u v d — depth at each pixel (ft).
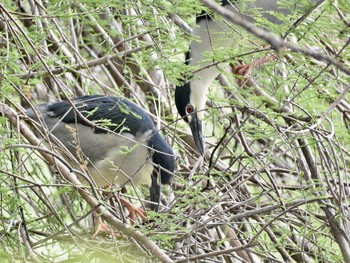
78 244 27.37
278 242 30.19
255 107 32.22
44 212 30.17
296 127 33.42
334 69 34.86
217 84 39.09
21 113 28.60
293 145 32.50
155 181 35.94
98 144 35.40
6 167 27.63
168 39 30.12
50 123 35.50
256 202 32.09
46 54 33.12
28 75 29.50
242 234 31.19
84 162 26.91
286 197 32.63
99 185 37.37
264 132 30.91
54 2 29.50
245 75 34.96
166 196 36.52
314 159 32.60
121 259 26.58
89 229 32.24
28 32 32.65
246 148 33.65
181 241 30.37
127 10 35.86
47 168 39.73
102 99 36.19
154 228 28.40
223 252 26.84
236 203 30.76
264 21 28.43
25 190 30.99
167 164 35.70
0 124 28.04
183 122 41.70
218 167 36.94
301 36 28.07
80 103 35.55
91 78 36.04
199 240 33.24
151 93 40.47
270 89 34.53
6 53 28.66
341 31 29.14
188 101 40.19
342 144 35.78
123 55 35.47
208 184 30.71
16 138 28.04
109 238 31.81
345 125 36.17
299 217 31.07
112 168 34.22
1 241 27.96
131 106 36.68
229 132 40.52
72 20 40.09
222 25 36.96
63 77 39.93
